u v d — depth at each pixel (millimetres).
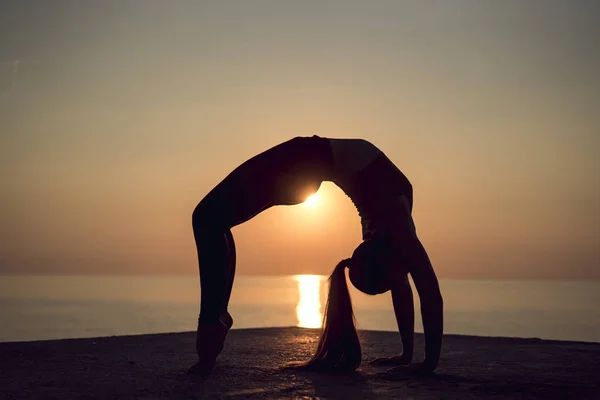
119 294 122375
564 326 33250
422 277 3307
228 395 2828
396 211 3354
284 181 3463
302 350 4555
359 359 3537
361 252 3383
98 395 2830
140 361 3979
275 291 144875
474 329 30656
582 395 2854
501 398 2770
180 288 177750
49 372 3496
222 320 3543
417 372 3357
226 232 3613
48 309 58500
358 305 75938
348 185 3479
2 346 4746
